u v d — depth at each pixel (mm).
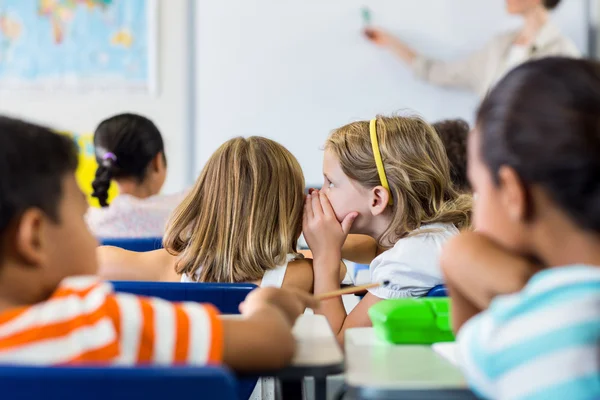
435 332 881
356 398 667
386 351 831
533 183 611
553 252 625
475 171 685
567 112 598
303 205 1626
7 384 543
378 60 4371
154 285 1104
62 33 4305
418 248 1541
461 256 754
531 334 565
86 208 805
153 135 2506
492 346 587
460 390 646
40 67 4312
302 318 983
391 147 1630
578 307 561
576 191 589
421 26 4363
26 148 716
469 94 4375
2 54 4293
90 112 4332
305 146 4395
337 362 763
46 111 4320
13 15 4289
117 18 4312
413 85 4379
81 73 4324
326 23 4355
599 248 609
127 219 2195
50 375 543
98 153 2484
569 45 4293
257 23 4336
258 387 1763
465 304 778
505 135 627
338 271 1567
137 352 693
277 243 1494
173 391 549
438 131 2209
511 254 736
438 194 1661
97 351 675
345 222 1613
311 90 4375
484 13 4344
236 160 1527
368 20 4355
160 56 4328
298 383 924
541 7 4273
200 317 734
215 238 1496
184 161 4363
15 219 698
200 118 4352
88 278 732
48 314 682
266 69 4355
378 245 1805
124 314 699
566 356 541
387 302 938
